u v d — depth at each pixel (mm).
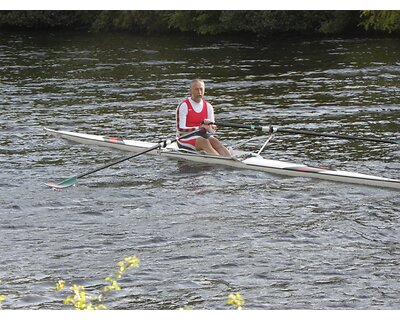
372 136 24094
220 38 52000
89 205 17828
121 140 23047
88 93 32656
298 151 22359
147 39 52844
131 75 37250
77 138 23875
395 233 15898
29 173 20453
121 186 19250
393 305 12812
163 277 13945
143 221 16766
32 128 25859
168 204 17859
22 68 39938
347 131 24859
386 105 28797
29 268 14320
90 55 44781
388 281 13703
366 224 16406
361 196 18219
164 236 15875
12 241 15625
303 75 35938
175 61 41531
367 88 32219
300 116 27297
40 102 30734
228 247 15242
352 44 45562
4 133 25062
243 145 23172
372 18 47250
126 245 15414
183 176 19938
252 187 19016
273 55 42750
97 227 16422
